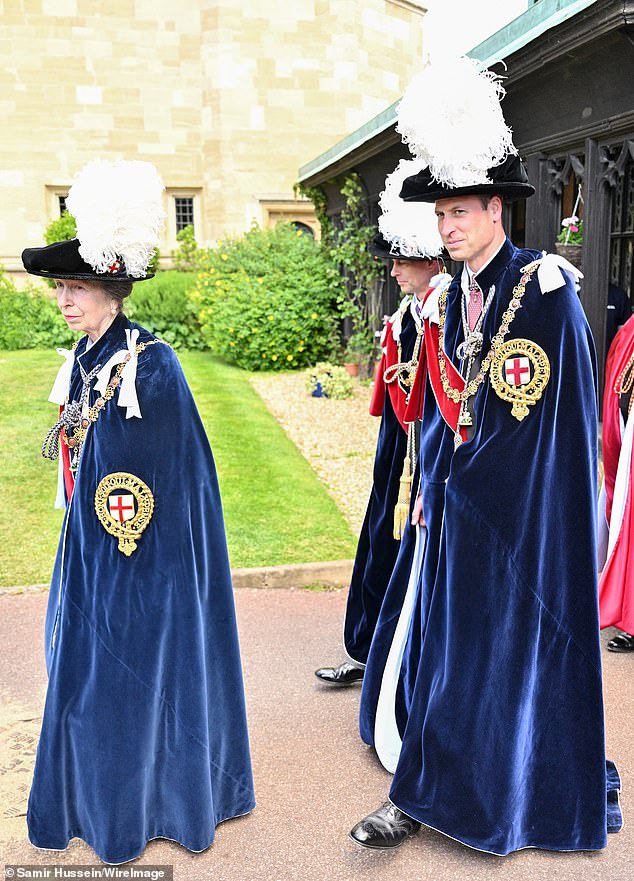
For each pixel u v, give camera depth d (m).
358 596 3.54
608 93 5.35
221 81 18.16
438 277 2.91
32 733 3.27
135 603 2.41
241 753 2.72
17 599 4.57
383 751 2.96
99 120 18.34
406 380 3.03
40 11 17.73
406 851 2.61
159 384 2.41
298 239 14.30
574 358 2.39
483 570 2.46
